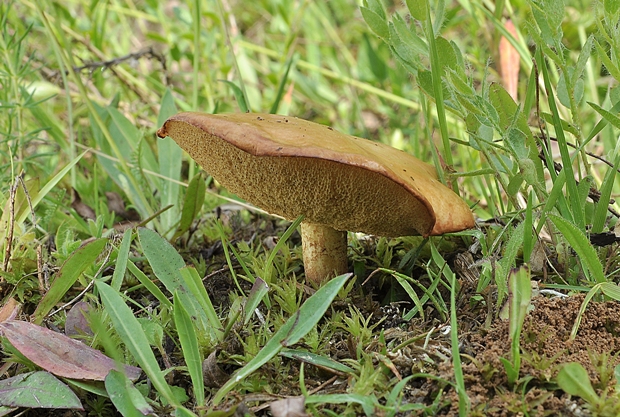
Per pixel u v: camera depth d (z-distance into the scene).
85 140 0.62
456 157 0.59
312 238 0.44
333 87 0.77
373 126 0.70
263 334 0.41
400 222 0.41
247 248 0.46
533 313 0.40
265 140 0.39
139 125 0.60
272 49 0.77
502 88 0.42
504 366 0.38
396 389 0.37
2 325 0.39
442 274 0.44
